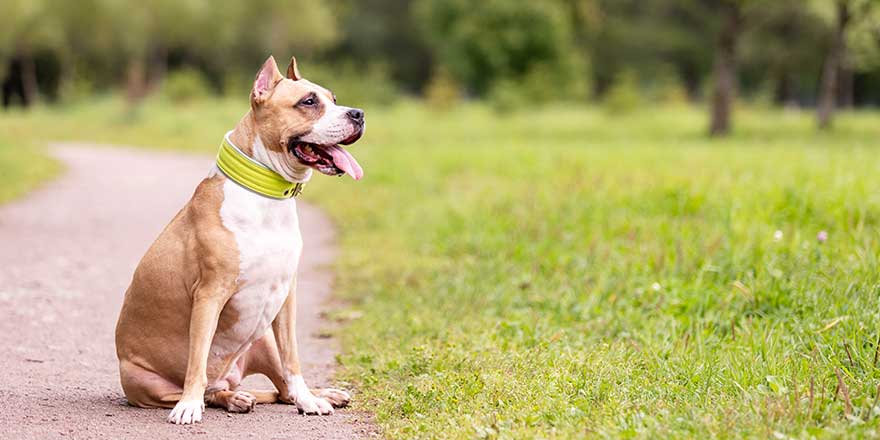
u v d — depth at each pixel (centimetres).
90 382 579
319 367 649
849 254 747
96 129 3519
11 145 2339
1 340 677
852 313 595
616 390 501
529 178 1565
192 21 4997
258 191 481
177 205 1527
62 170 2070
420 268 973
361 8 6931
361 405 532
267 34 5578
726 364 538
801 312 641
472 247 1046
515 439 429
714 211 1039
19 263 990
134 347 506
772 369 517
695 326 648
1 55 4862
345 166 480
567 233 1023
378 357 638
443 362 587
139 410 507
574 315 714
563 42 4069
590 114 3988
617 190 1259
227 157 486
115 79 5888
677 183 1246
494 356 595
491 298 792
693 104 5538
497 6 3962
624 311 712
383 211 1390
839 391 478
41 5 4584
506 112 3819
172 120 3603
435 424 470
